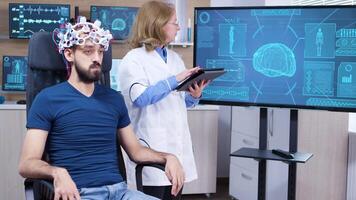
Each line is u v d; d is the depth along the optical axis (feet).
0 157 10.76
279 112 9.91
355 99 7.54
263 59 7.97
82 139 5.74
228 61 8.18
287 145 9.71
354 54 7.48
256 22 7.97
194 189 11.97
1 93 12.28
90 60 5.77
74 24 5.90
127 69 6.95
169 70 7.23
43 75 6.18
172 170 5.60
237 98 8.18
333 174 10.30
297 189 9.87
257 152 8.11
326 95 7.70
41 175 5.00
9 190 10.86
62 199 4.70
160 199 7.00
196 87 6.97
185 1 12.89
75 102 5.79
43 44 6.12
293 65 7.82
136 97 6.74
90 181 5.69
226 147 13.70
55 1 12.49
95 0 12.68
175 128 7.23
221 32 8.18
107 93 6.15
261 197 8.42
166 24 6.93
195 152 11.79
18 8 11.76
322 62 7.67
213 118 11.80
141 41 7.05
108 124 5.96
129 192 5.79
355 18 7.44
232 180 12.11
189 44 12.75
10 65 11.88
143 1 12.88
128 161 7.07
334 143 10.22
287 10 7.79
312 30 7.68
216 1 13.28
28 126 5.57
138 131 7.12
